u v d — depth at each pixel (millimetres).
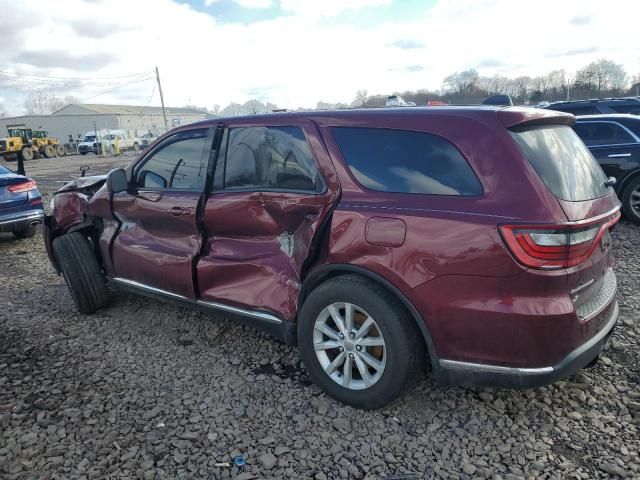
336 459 2600
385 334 2752
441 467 2527
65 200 4820
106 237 4438
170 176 3936
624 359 3457
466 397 3076
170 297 3959
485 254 2443
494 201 2490
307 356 3111
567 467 2490
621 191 7328
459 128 2682
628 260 5586
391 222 2688
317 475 2486
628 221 7473
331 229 2902
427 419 2891
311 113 3211
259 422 2930
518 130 2654
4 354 3867
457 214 2537
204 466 2582
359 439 2746
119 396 3240
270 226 3301
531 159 2537
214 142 3629
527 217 2395
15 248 7758
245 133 3475
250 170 3414
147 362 3697
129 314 4621
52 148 39125
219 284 3602
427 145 2752
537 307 2410
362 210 2805
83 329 4320
